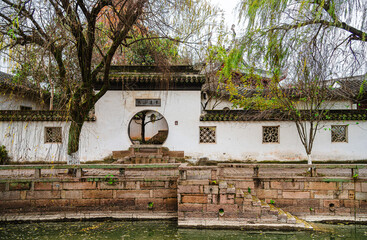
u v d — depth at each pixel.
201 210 6.62
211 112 11.12
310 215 7.21
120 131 10.88
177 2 7.20
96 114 10.88
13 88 7.98
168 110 11.02
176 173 8.21
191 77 10.62
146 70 11.00
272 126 10.86
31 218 7.04
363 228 6.66
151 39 7.84
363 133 10.53
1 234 6.29
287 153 10.67
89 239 5.97
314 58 6.39
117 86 10.92
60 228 6.66
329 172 8.47
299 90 8.98
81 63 7.06
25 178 7.26
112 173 8.09
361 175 7.72
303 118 10.34
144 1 6.81
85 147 10.75
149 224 6.88
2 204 7.19
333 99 11.77
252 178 7.32
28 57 5.92
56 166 7.16
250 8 6.15
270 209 6.58
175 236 6.12
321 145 10.59
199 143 10.93
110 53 7.57
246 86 10.31
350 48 6.04
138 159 10.23
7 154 10.20
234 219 6.52
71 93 6.64
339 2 5.44
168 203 7.34
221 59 10.80
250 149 10.80
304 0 5.62
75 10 6.14
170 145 10.91
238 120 10.79
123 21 6.93
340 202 7.20
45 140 10.48
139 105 10.99
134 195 7.37
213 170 6.69
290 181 7.32
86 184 7.35
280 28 6.13
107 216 7.19
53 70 6.67
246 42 6.43
